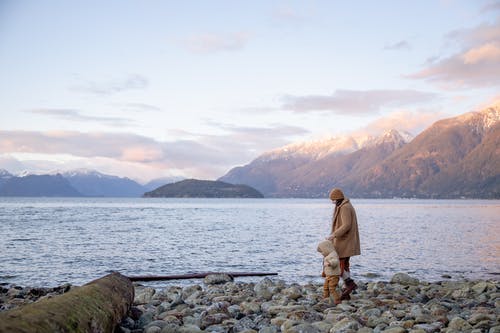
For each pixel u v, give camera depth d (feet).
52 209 303.48
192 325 25.46
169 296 37.93
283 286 44.70
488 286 43.57
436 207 485.15
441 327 26.86
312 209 389.39
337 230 33.86
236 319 29.58
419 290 43.68
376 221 198.59
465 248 90.74
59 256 73.77
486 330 25.84
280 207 453.17
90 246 87.76
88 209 312.29
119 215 225.15
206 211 311.06
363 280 54.75
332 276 33.91
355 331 24.79
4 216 201.77
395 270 63.77
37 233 114.42
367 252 83.46
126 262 69.05
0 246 85.81
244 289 43.45
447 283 47.39
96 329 19.83
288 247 91.04
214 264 68.74
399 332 24.68
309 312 28.78
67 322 17.95
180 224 162.61
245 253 81.51
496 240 106.83
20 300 35.37
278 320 27.61
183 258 74.38
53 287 45.78
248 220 197.98
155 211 294.87
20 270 60.23
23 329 15.60
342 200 34.86
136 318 28.45
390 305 33.86
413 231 136.36
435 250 87.20
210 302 35.88
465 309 33.04
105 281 26.78
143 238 105.60
